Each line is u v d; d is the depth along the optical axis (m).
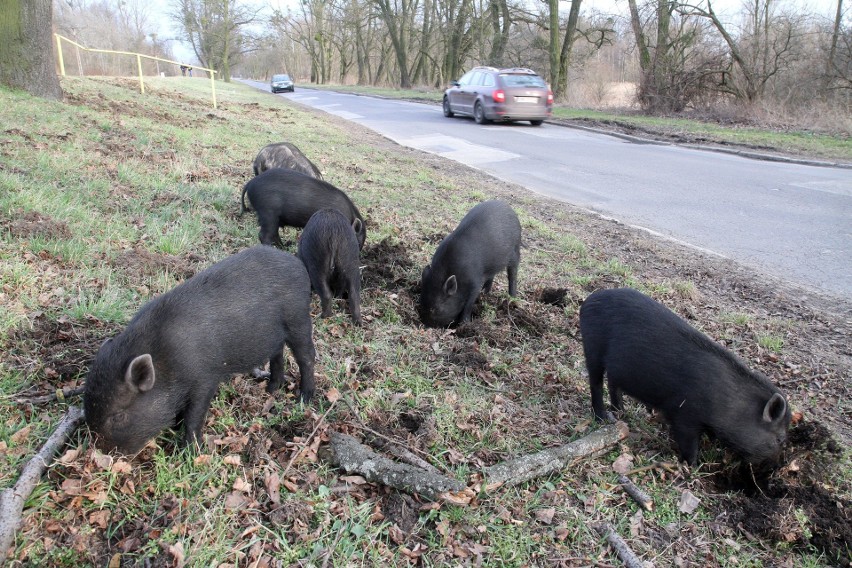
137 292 4.74
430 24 50.59
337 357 4.41
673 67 23.56
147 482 2.99
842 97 21.86
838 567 3.13
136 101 15.28
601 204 10.09
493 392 4.29
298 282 3.73
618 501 3.35
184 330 3.12
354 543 2.80
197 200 7.34
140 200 6.93
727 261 7.37
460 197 9.66
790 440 3.77
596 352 4.10
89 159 7.97
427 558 2.81
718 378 3.53
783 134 17.80
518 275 6.57
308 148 12.43
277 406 3.75
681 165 13.47
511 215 5.91
